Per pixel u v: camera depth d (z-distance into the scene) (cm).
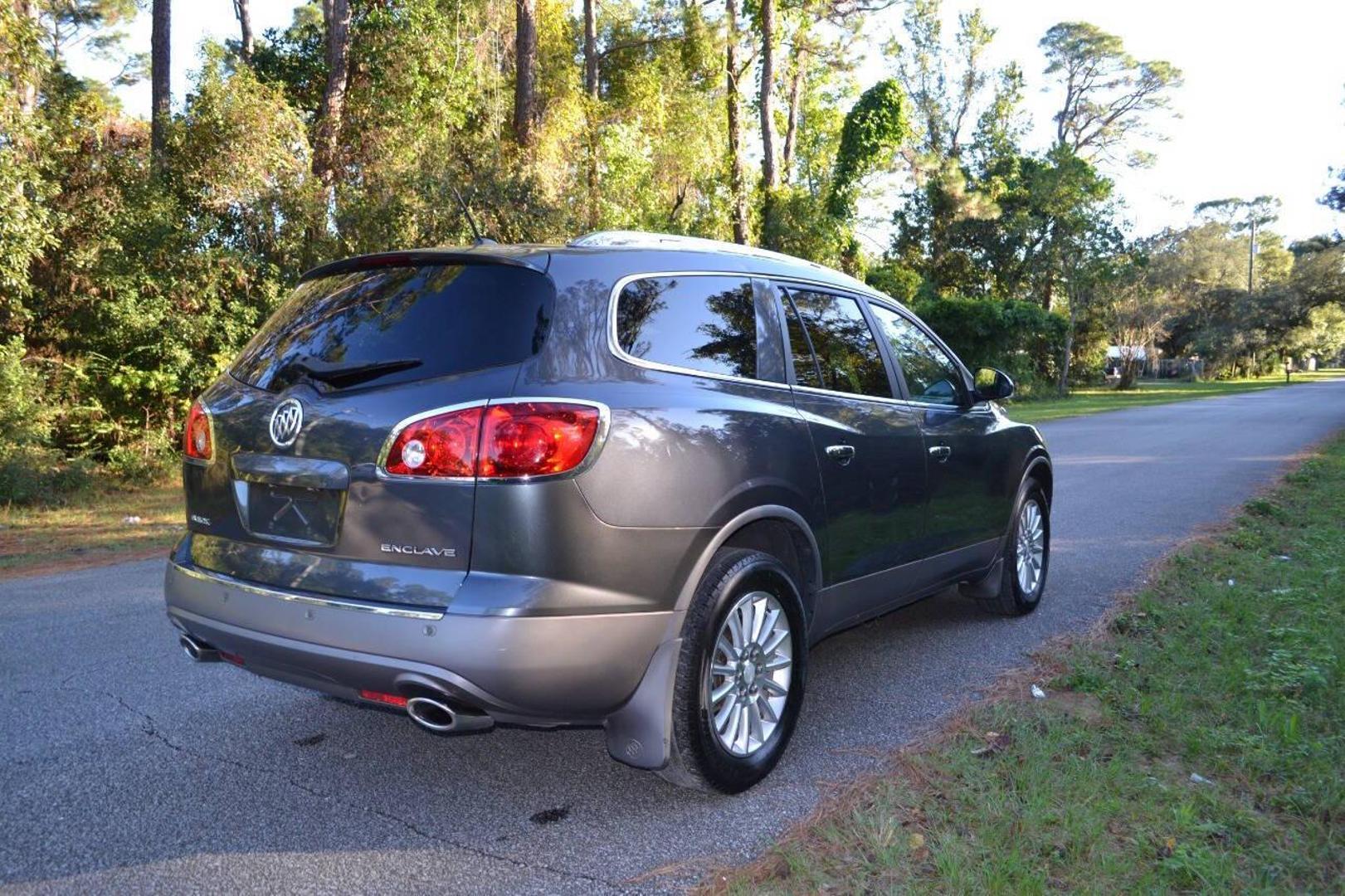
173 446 1644
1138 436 1956
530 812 334
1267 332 8512
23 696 457
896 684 465
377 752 389
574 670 297
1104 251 5172
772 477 359
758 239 3284
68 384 1572
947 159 5453
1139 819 312
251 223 1614
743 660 348
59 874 292
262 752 389
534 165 1848
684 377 346
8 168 1330
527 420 293
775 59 3431
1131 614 569
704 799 344
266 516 333
